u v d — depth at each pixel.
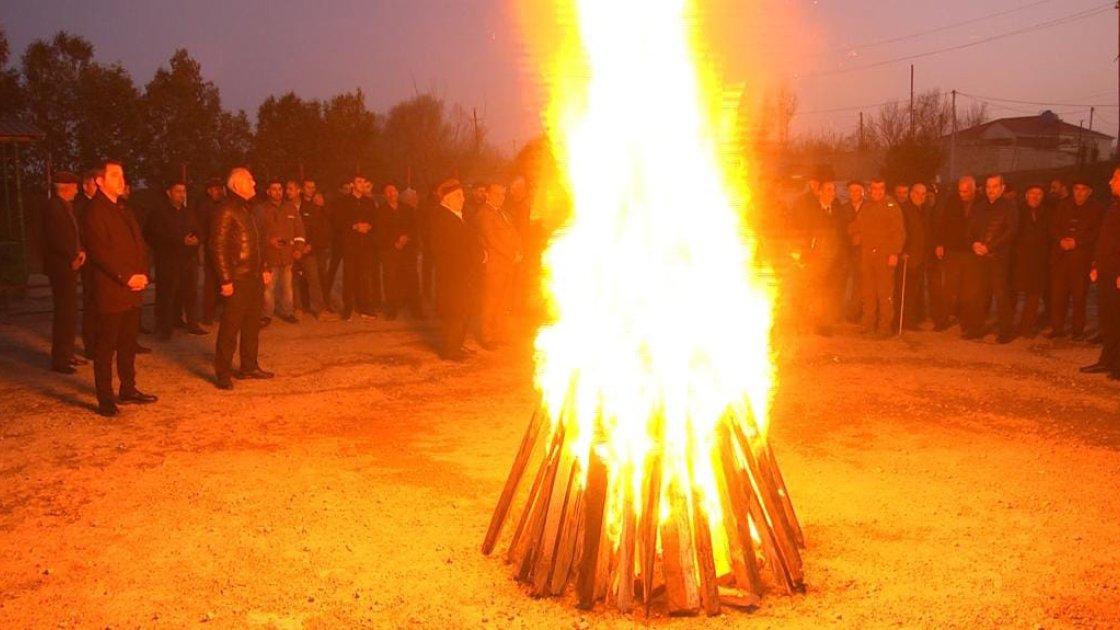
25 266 16.06
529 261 13.81
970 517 5.66
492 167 37.91
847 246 12.99
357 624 4.32
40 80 28.88
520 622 4.32
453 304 10.74
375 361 10.77
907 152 38.09
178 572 4.90
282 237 13.37
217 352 9.30
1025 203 12.29
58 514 5.77
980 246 11.76
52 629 4.28
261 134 31.88
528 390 9.33
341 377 9.89
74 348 10.62
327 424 7.97
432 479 6.46
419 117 38.69
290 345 11.79
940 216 12.88
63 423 7.93
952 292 12.67
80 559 5.07
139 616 4.40
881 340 12.09
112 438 7.49
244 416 8.22
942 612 4.36
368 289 14.17
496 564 5.00
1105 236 9.76
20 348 11.73
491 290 11.55
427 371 10.23
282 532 5.46
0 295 16.20
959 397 8.89
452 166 37.59
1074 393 9.05
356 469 6.70
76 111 29.03
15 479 6.44
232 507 5.89
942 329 12.93
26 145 25.45
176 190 12.07
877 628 4.22
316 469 6.70
